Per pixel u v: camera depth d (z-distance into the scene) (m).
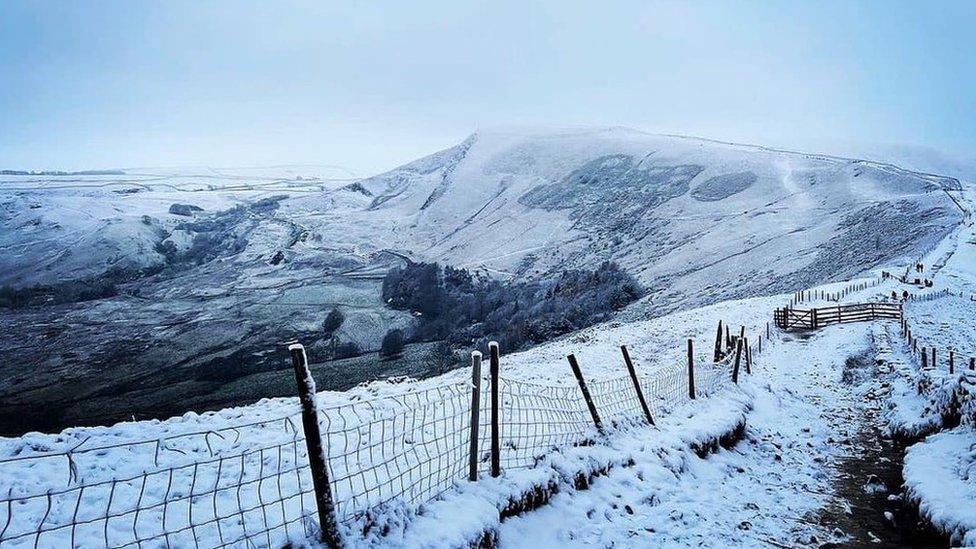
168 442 7.93
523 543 6.56
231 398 61.34
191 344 87.31
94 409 61.56
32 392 69.56
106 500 5.92
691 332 33.50
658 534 7.51
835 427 14.45
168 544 4.56
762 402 15.67
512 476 7.29
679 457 9.75
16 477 6.41
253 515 5.56
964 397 11.15
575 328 71.12
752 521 8.20
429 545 5.55
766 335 29.78
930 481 8.79
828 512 8.84
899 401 14.78
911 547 7.61
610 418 10.19
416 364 67.56
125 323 104.50
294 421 9.07
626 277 84.00
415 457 7.00
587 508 7.63
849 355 23.41
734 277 77.25
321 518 5.09
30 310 118.56
